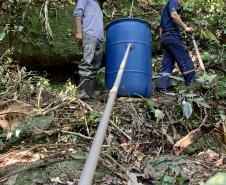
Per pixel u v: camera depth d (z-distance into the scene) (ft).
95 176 8.64
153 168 9.21
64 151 10.02
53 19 18.93
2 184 8.18
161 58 20.10
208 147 11.12
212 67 18.65
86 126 11.23
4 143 10.57
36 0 18.98
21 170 8.59
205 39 21.15
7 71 14.21
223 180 2.97
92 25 14.48
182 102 12.62
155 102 13.28
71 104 12.46
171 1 16.38
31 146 10.30
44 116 11.40
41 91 13.35
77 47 18.60
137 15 21.70
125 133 11.20
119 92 13.98
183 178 8.75
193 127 12.09
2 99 12.69
